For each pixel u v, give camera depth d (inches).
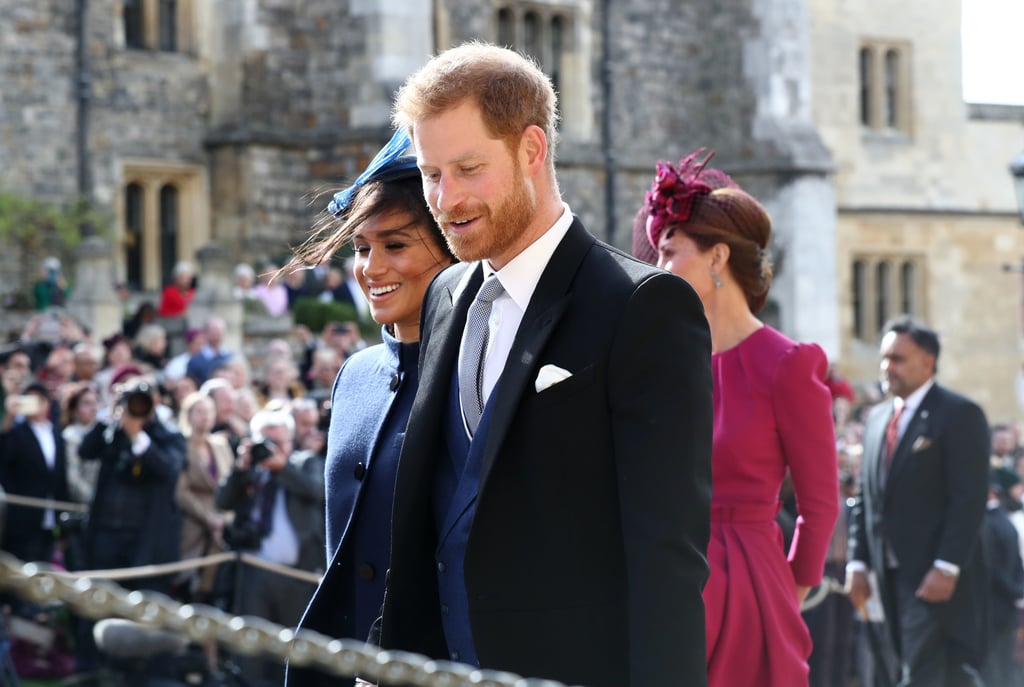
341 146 1152.8
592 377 148.6
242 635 108.8
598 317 150.3
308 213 1164.5
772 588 211.2
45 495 543.8
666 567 143.2
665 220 225.8
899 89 1517.0
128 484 482.0
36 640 442.6
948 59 1533.0
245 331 928.3
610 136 1330.0
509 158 147.6
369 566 176.2
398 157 185.5
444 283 171.0
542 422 148.6
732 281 225.8
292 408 514.3
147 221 1128.8
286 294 971.9
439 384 160.9
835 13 1461.6
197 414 497.4
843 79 1469.0
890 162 1497.3
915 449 350.0
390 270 184.9
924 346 351.6
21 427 545.0
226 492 440.8
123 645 423.5
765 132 1359.5
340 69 1164.5
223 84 1150.3
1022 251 1574.8
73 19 1079.6
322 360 675.4
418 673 117.0
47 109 1067.3
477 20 1242.0
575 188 1310.3
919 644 347.3
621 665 147.9
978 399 1547.7
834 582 402.9
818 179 1366.9
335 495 182.7
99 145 1093.1
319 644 113.3
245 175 1136.2
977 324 1550.2
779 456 219.3
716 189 228.8
